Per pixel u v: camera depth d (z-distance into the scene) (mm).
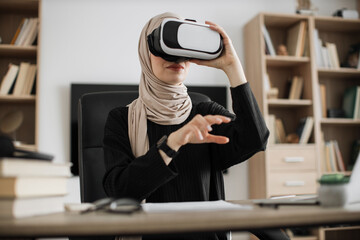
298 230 2965
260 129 1132
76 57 3018
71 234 560
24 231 557
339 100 3518
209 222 578
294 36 3289
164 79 1211
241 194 3150
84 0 3082
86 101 1450
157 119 1227
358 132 3498
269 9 3410
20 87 2775
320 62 3246
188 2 3260
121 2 3131
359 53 3371
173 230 568
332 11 3598
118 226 561
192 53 1036
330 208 703
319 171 3020
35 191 667
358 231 3215
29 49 2775
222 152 1235
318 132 3088
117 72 3061
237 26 3336
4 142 661
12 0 2795
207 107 1344
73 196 2814
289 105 3215
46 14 3020
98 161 1384
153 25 1313
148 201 1127
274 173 2920
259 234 979
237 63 1124
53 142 2902
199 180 1177
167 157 902
